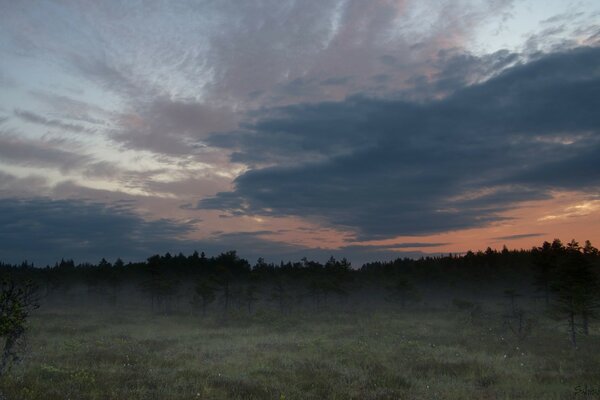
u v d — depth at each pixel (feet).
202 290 155.84
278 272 226.17
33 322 106.52
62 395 36.27
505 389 45.29
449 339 86.74
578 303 82.74
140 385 42.65
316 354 67.36
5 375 41.19
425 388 45.60
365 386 46.09
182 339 87.81
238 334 99.66
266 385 44.57
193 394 39.14
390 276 244.22
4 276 42.01
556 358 65.46
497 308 159.12
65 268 247.91
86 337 86.63
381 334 95.76
